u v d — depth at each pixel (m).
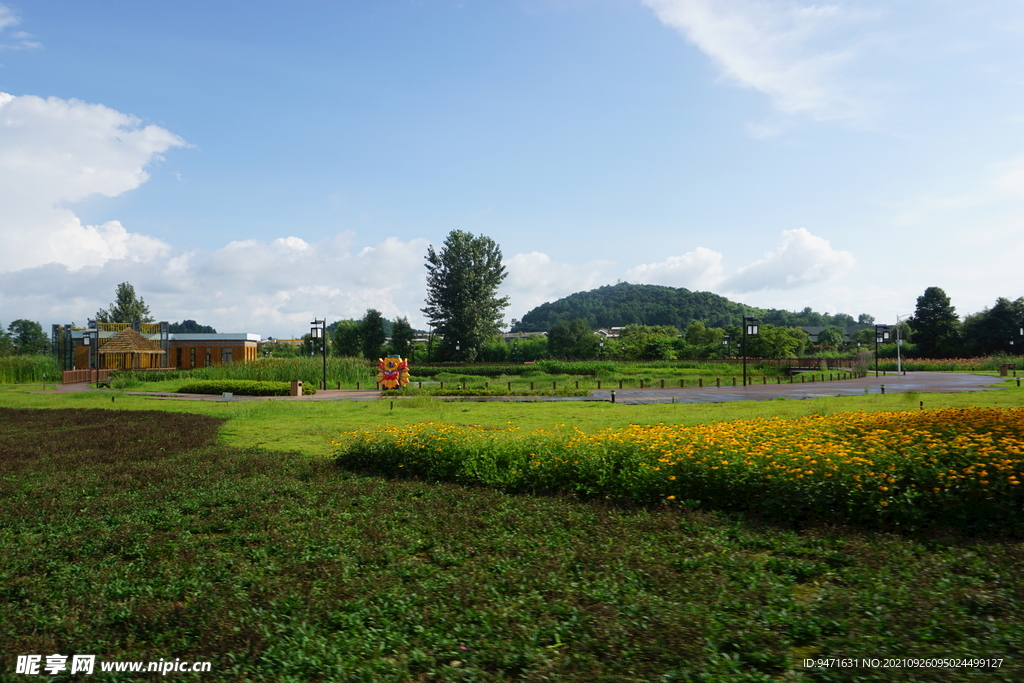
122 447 13.91
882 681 3.64
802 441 8.99
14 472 11.09
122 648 4.46
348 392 33.44
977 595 4.72
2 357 47.22
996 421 9.84
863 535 6.41
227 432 16.41
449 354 62.06
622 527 6.96
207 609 4.90
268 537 6.89
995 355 65.31
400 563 6.01
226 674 4.01
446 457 10.40
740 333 67.12
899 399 22.89
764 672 3.92
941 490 6.80
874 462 7.50
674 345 69.06
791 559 5.84
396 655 4.22
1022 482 6.61
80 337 52.34
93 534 7.04
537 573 5.57
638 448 9.16
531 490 9.11
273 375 39.00
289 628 4.57
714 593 5.02
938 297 76.38
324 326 35.28
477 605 4.96
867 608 4.61
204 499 8.81
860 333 95.62
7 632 4.58
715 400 24.48
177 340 54.47
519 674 4.02
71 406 25.02
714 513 7.42
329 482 10.04
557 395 28.86
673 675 3.78
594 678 3.79
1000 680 3.59
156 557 6.30
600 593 5.04
